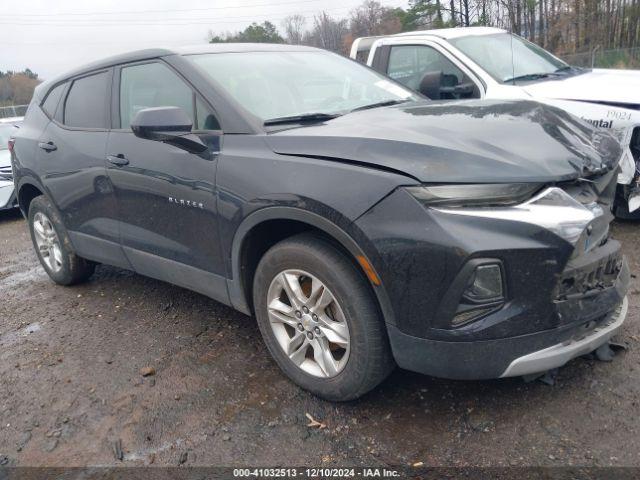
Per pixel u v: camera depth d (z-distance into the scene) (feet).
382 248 7.43
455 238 7.01
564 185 7.64
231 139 9.55
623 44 96.17
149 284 15.30
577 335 7.74
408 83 20.39
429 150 7.63
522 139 8.14
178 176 10.21
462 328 7.27
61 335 12.66
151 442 8.58
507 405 8.59
